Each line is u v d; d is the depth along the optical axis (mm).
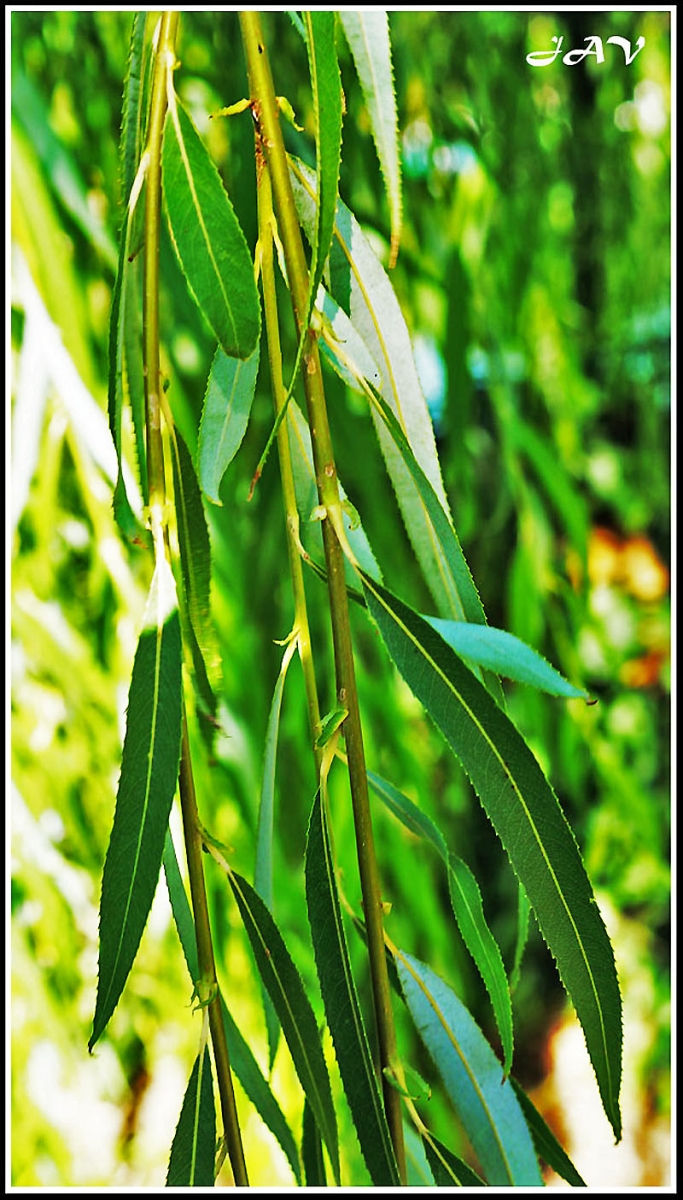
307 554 519
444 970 1009
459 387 1036
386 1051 496
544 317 1139
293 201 501
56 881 915
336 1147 513
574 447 1183
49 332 854
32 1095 936
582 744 1172
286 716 979
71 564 926
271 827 571
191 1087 504
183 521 560
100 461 851
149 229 493
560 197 1185
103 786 925
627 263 1219
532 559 1101
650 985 1416
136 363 549
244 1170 499
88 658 917
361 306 543
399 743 1002
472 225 1078
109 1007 476
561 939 503
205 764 921
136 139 525
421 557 561
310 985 954
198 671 564
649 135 1182
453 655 509
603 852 1285
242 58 931
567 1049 1658
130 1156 960
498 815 505
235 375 559
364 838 494
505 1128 557
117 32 926
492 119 1085
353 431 977
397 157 504
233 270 488
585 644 1396
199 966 502
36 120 870
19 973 909
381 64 506
